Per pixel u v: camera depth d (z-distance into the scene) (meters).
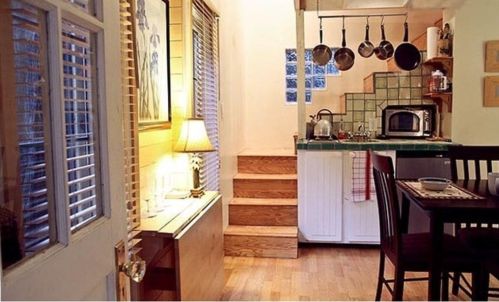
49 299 0.70
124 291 1.03
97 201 0.92
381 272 2.63
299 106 4.05
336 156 3.77
